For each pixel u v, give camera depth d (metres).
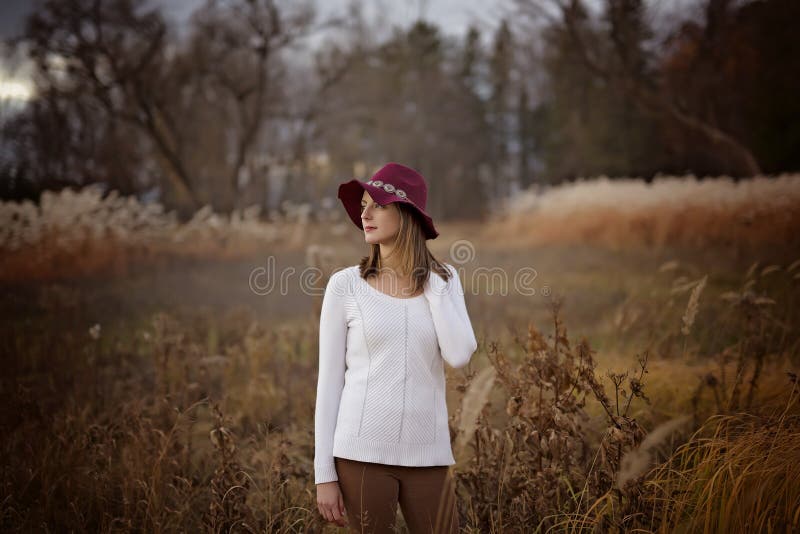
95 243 11.73
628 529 2.14
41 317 6.79
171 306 7.85
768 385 3.42
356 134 31.02
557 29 21.75
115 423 3.25
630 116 29.36
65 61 18.62
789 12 19.38
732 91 20.64
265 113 24.64
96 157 19.06
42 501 2.77
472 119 50.62
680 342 4.53
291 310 7.88
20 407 3.34
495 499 2.46
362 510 1.82
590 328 5.80
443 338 1.87
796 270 7.27
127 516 2.58
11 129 15.93
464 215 51.09
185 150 25.55
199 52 22.30
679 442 3.03
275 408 4.14
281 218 18.80
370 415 1.83
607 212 17.36
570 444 2.39
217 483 2.46
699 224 13.73
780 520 2.06
